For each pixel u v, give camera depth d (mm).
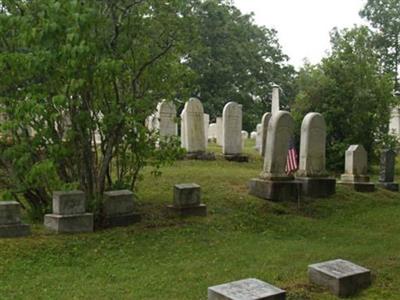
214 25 31312
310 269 4645
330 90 14109
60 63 6004
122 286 4609
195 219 7309
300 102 14344
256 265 5391
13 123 6109
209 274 5023
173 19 7465
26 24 5938
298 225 7715
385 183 11359
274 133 8992
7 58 5992
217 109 31500
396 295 4418
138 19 6934
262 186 8852
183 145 12820
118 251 5730
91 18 5926
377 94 14266
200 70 30797
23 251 5391
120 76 6805
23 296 4285
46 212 6750
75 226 6211
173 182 9367
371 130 14094
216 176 10102
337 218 8469
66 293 4383
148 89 7551
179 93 8344
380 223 8180
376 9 29422
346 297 4344
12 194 6594
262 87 34812
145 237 6324
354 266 4680
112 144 6895
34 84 6402
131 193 6941
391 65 29281
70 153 6492
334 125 14008
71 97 6363
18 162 6297
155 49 7492
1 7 6531
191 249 5992
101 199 6703
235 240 6539
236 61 32750
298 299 4215
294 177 9531
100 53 6375
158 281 4777
